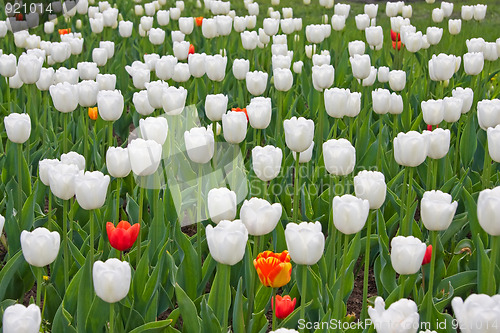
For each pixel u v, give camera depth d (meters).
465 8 8.47
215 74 5.61
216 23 7.74
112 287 2.54
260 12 14.21
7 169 4.96
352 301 4.18
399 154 3.46
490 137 3.63
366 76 5.62
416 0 15.76
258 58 8.62
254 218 2.83
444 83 6.96
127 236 3.17
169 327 3.16
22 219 4.19
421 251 2.77
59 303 3.44
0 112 6.64
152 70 6.58
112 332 2.68
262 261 2.88
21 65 5.13
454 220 4.26
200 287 3.68
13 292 3.85
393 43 8.02
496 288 3.62
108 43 6.91
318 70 5.04
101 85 5.58
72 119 6.23
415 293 3.59
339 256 3.72
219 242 2.62
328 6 8.85
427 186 4.62
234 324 3.19
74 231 4.15
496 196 2.79
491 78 7.72
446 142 3.89
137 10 10.16
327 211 4.52
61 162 3.64
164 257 3.61
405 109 6.18
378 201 3.14
